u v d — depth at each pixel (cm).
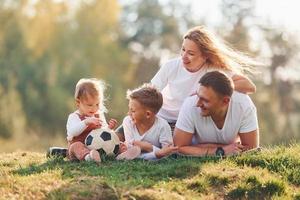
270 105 5075
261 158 869
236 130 884
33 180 789
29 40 4997
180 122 884
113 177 796
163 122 895
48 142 4225
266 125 4928
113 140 885
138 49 6188
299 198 794
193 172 827
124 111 4722
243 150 893
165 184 787
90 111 891
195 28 924
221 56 916
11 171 849
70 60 5003
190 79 927
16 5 5028
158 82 945
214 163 854
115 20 5366
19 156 995
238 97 878
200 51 911
